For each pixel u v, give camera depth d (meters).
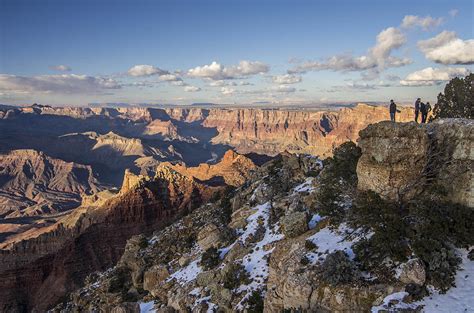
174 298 42.69
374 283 25.92
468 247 27.39
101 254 152.88
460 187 30.12
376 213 30.11
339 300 25.86
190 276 46.16
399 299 24.42
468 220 28.62
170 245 63.53
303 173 57.69
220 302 36.31
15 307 136.12
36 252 171.75
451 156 31.23
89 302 60.88
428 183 31.47
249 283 36.09
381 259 27.31
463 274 25.56
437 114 48.31
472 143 30.28
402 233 28.16
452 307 23.48
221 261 45.03
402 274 25.55
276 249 35.25
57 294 134.25
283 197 50.78
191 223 69.50
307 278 27.97
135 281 58.25
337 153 46.72
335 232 32.75
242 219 51.78
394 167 31.62
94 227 162.50
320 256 30.06
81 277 141.50
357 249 28.73
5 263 168.75
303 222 36.12
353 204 34.53
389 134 32.34
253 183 67.62
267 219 46.91
